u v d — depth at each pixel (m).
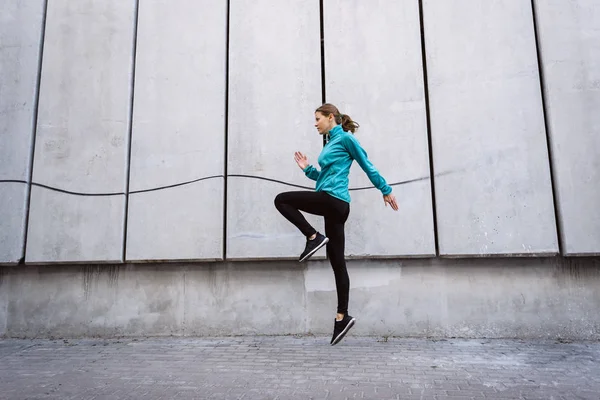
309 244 2.80
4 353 3.38
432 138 3.74
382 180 2.88
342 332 2.91
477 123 3.67
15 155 4.07
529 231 3.47
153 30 4.16
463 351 3.13
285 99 3.93
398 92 3.81
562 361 2.87
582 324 3.44
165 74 4.08
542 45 3.68
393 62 3.86
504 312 3.54
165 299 3.89
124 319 3.89
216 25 4.11
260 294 3.80
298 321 3.73
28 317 3.95
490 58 3.73
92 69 4.15
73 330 3.90
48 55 4.21
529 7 3.74
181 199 3.87
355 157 2.90
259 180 3.82
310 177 3.29
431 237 3.59
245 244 3.74
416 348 3.24
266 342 3.51
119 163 3.98
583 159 3.49
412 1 3.92
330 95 3.89
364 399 2.24
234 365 2.91
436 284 3.64
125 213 3.95
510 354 3.04
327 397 2.27
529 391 2.32
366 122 3.81
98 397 2.36
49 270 4.01
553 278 3.52
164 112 4.02
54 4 4.29
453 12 3.85
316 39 3.98
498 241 3.50
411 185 3.67
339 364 2.88
